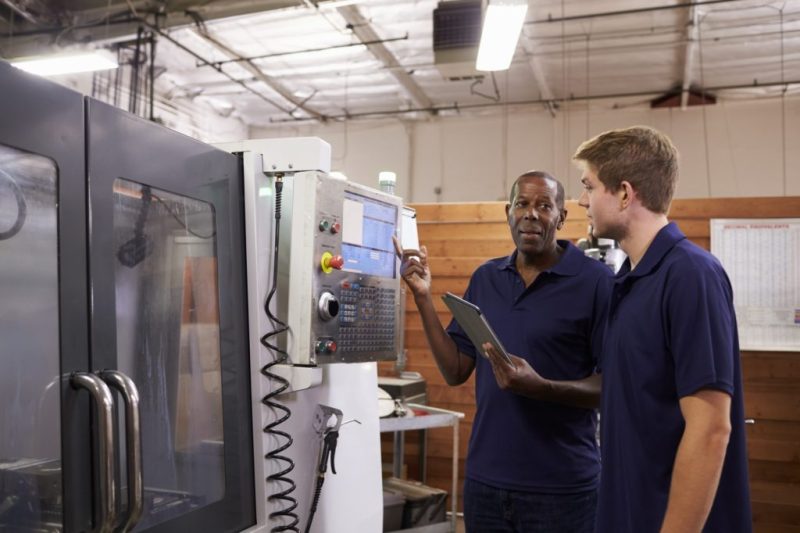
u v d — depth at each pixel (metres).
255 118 8.48
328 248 1.47
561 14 5.46
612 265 2.86
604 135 1.43
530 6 5.31
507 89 7.23
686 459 1.19
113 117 1.09
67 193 1.00
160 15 5.11
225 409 1.35
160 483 1.21
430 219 4.58
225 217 1.39
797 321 4.04
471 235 4.52
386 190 1.97
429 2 5.29
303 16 5.55
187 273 1.30
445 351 2.11
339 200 1.51
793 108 6.91
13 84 0.92
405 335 4.58
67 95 1.00
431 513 3.62
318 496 1.54
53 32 5.28
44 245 0.97
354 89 7.36
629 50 6.16
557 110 7.63
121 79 6.60
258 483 1.42
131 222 1.16
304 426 1.54
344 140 8.38
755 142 6.98
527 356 1.98
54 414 0.96
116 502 1.03
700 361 1.20
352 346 1.55
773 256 4.09
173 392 1.26
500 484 1.93
